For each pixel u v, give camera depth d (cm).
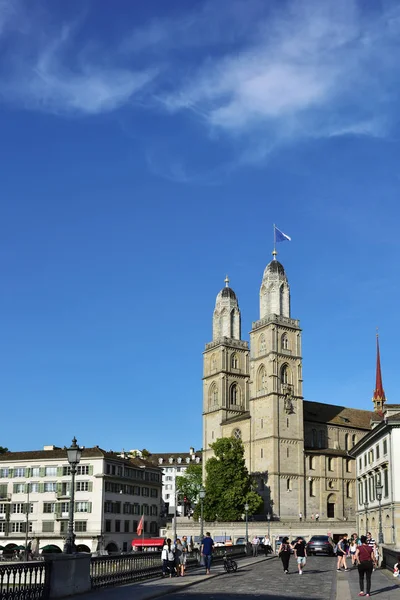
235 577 4566
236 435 14325
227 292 15800
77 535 12850
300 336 14300
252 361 14312
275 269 14575
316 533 12106
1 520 13338
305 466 13725
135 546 10538
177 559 4675
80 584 3164
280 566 5784
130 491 14075
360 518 10225
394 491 7519
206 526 12219
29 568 2627
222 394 14912
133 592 3259
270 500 13162
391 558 4944
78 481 13112
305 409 15038
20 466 13538
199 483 17250
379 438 8412
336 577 4466
